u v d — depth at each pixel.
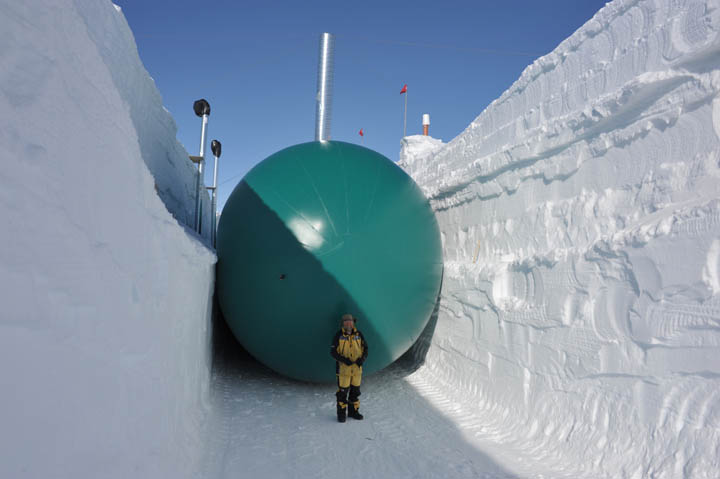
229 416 4.39
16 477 1.08
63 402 1.29
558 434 3.44
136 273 1.96
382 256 4.71
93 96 1.58
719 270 2.47
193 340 3.62
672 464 2.55
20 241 1.16
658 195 2.98
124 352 1.78
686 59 2.79
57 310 1.29
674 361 2.68
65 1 1.42
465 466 3.40
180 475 2.59
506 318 4.31
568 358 3.49
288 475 3.27
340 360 4.31
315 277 4.55
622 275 3.06
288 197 4.82
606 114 3.31
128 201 1.88
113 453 1.61
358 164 5.23
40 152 1.25
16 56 1.19
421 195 5.66
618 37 3.46
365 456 3.61
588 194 3.59
